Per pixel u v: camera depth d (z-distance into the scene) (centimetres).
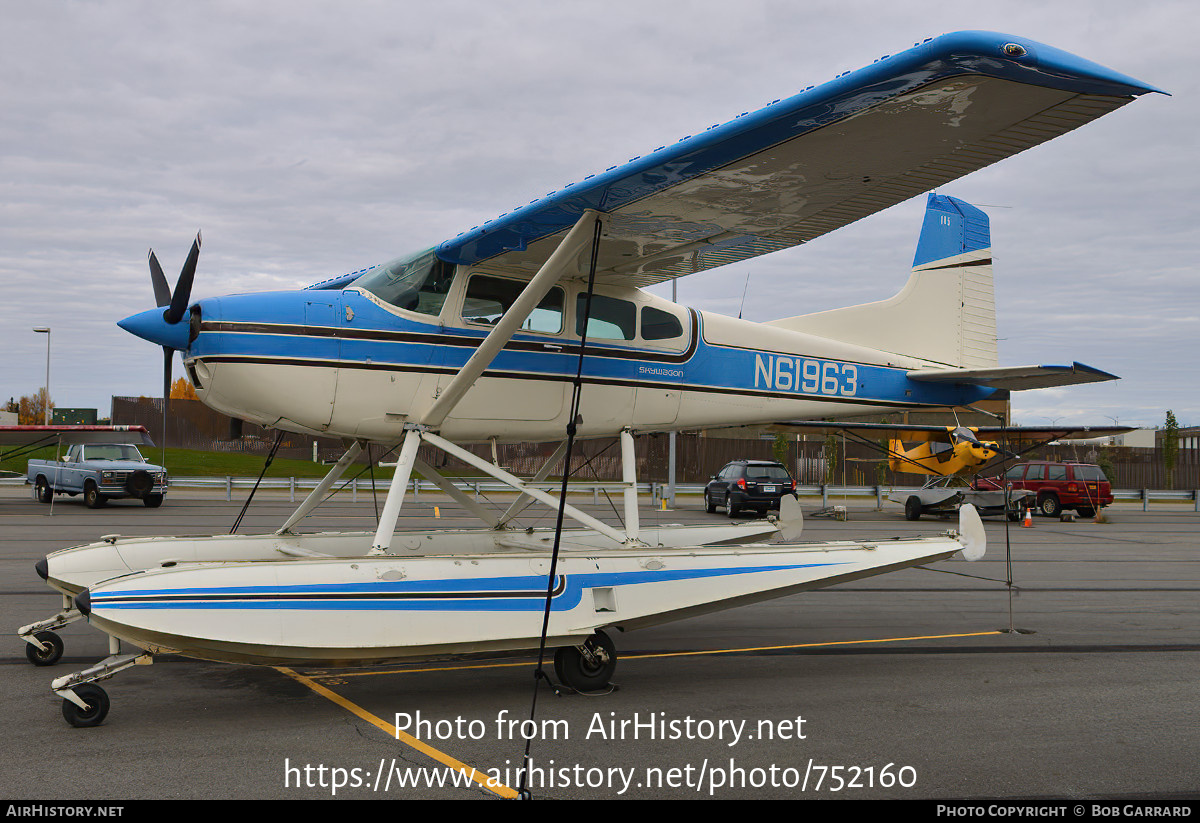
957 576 1048
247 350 555
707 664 598
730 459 2947
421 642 478
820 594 911
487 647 503
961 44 365
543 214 541
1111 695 517
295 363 565
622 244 605
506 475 591
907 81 390
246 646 444
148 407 3259
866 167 484
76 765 384
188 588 438
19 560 1007
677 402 701
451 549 703
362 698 504
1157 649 646
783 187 511
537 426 645
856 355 816
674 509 2133
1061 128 436
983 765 394
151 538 620
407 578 486
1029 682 548
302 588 460
